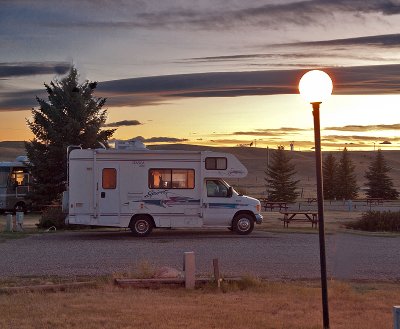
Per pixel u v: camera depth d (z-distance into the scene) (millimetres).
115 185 25203
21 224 29203
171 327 9734
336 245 22188
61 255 19250
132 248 21141
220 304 11578
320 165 9781
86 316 10383
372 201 68062
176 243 22719
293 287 13398
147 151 25344
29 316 10336
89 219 25031
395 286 14172
